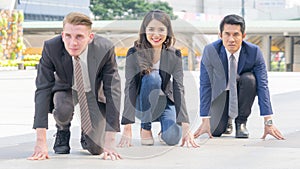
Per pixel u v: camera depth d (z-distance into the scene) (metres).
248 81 4.85
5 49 24.67
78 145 4.55
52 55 3.95
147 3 55.00
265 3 64.50
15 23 24.97
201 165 3.74
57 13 51.97
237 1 64.69
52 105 4.12
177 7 62.75
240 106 4.92
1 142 4.79
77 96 4.10
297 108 7.59
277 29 34.44
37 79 4.02
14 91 11.07
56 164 3.78
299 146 4.50
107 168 3.65
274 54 37.88
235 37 4.81
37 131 3.99
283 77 16.27
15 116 6.82
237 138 4.92
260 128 5.62
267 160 3.91
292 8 54.91
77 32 3.86
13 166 3.72
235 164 3.78
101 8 55.09
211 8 65.06
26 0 48.28
